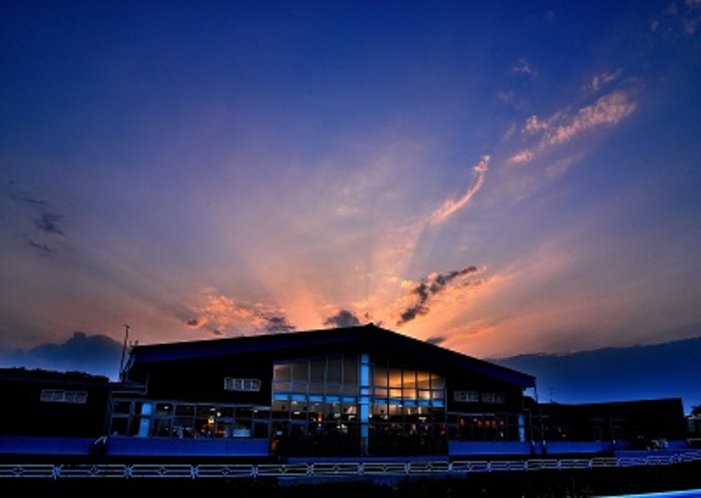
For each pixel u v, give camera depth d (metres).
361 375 25.20
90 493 14.91
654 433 36.25
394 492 17.25
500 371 29.09
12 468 15.53
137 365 22.83
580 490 20.05
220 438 21.11
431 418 26.44
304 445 22.88
